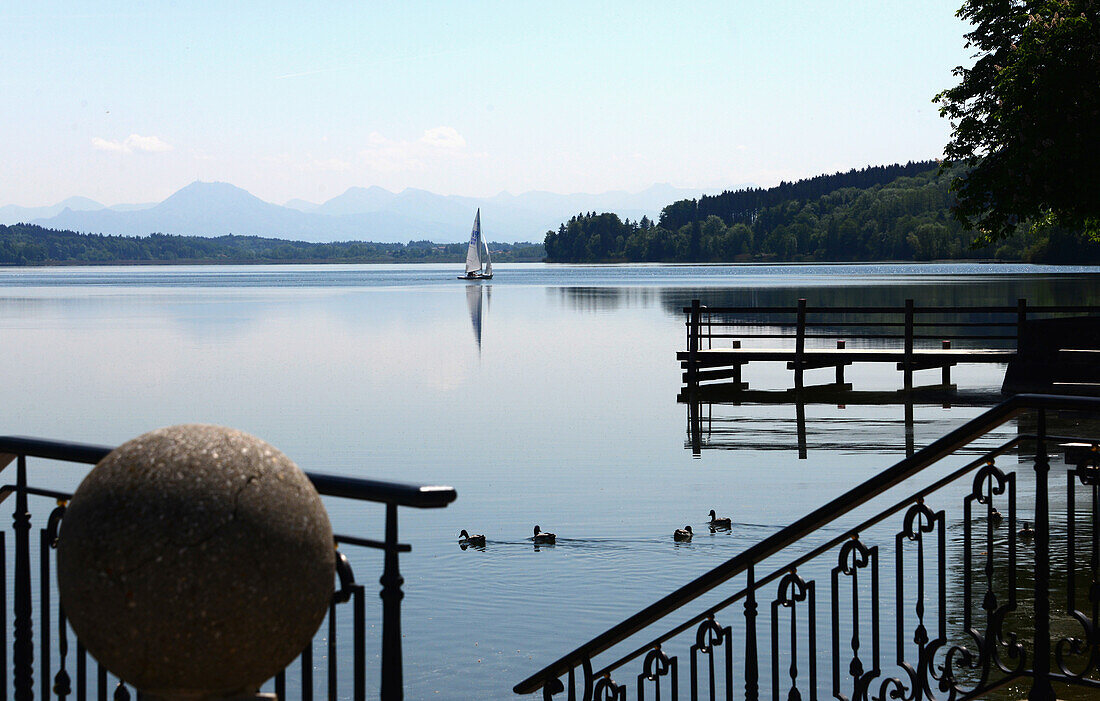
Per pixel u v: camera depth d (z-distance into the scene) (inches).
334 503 696.4
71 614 104.3
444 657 432.1
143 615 99.6
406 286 5467.5
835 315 2367.1
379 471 789.9
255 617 101.6
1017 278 4532.5
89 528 101.6
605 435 948.0
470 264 6456.7
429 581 526.0
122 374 1472.7
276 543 102.7
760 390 1255.5
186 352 1803.6
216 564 99.4
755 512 650.2
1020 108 1023.6
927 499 628.1
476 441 917.8
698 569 542.0
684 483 738.2
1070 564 195.0
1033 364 1011.3
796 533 199.8
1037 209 1093.8
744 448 875.4
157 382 1380.4
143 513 99.9
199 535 99.3
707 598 498.6
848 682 382.9
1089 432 813.9
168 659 100.8
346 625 474.9
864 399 1163.9
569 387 1302.9
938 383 1296.8
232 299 3986.2
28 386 1343.5
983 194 1138.0
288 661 108.3
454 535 607.8
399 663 124.7
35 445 155.9
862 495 186.7
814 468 784.9
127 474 102.7
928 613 424.2
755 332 1951.3
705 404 1146.0
